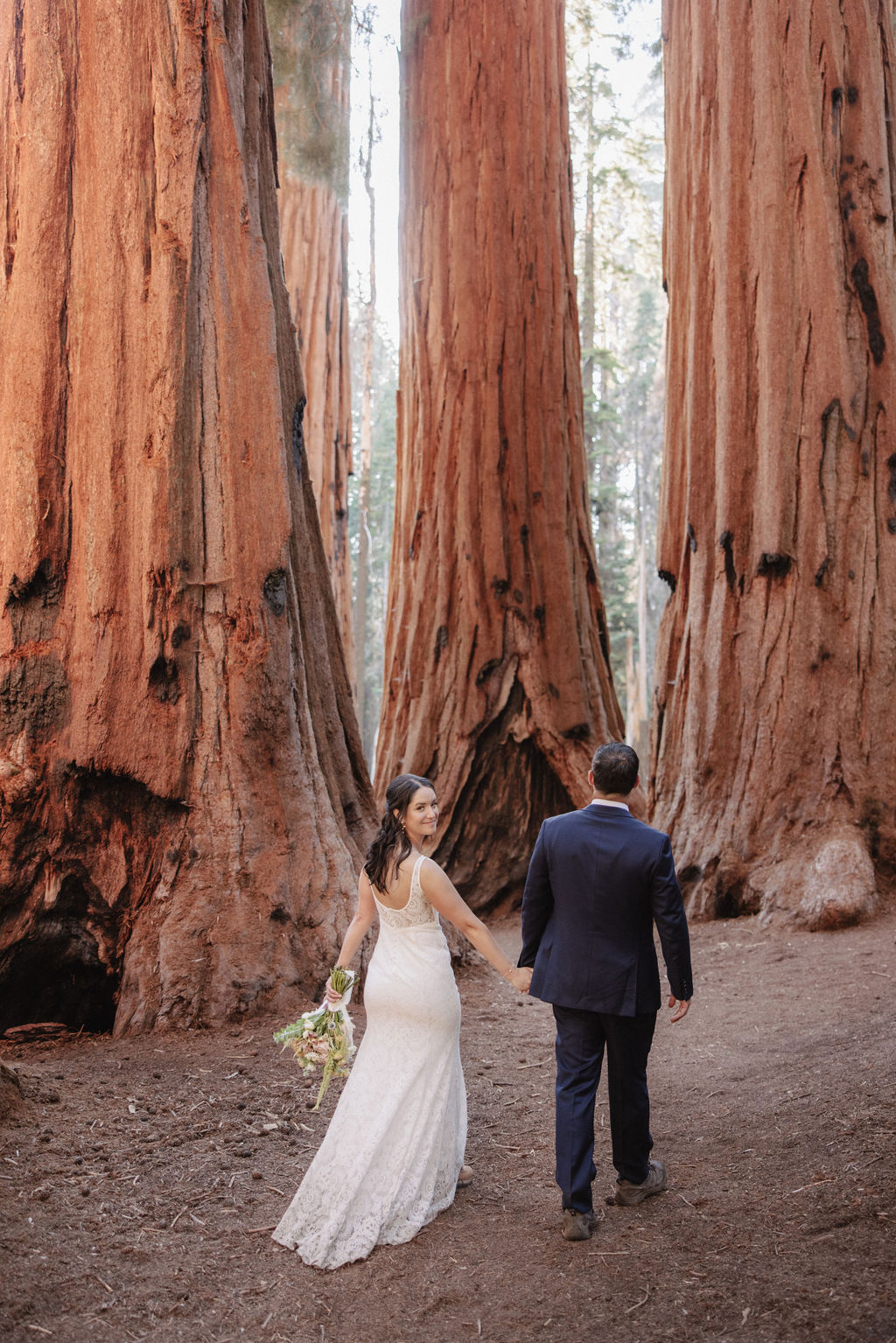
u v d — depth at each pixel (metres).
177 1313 3.15
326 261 19.31
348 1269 3.41
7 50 7.10
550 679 12.45
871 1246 3.31
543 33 13.35
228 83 7.25
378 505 45.50
